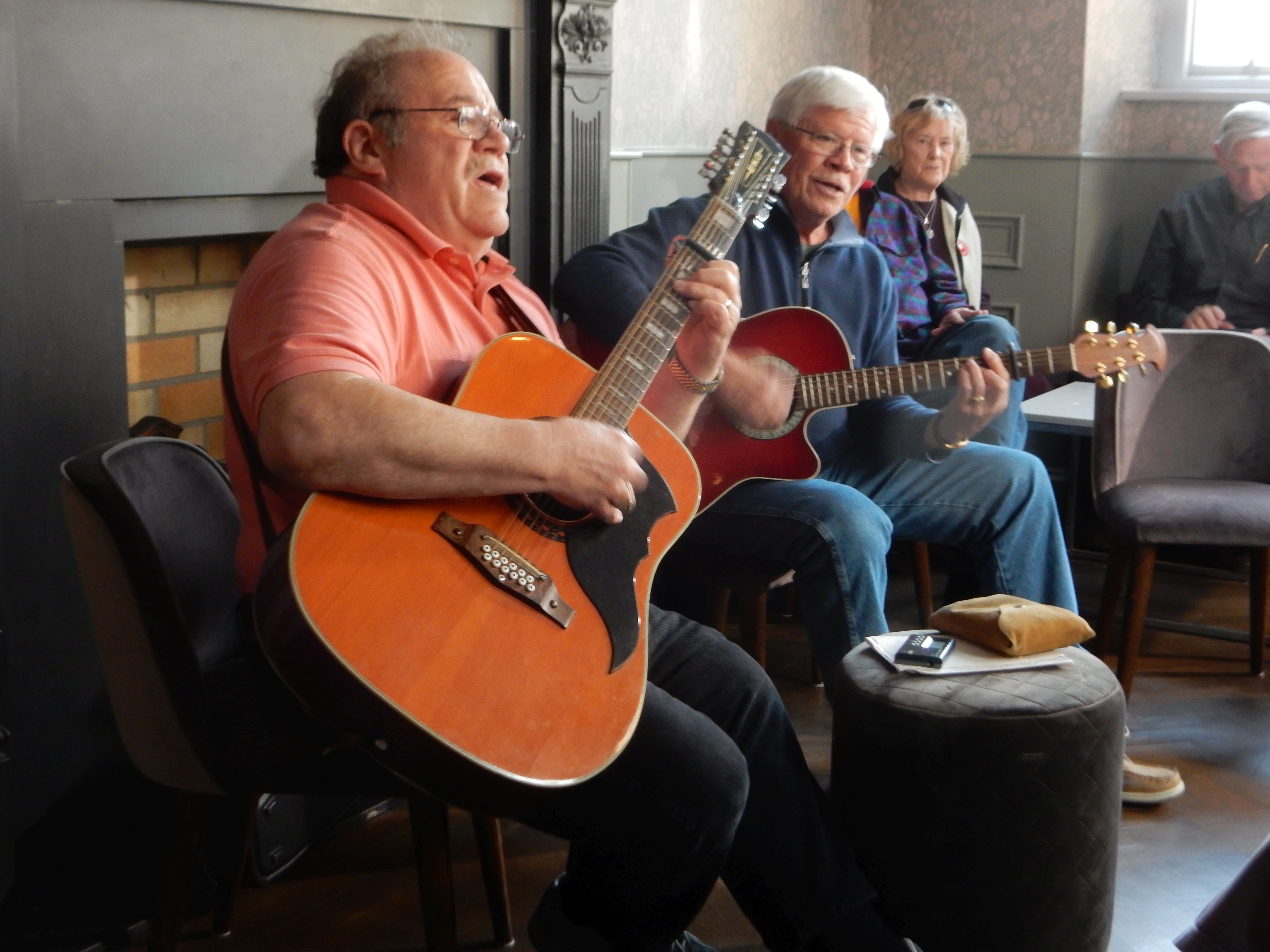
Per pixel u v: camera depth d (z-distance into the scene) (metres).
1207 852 2.16
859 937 1.59
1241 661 3.04
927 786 1.68
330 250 1.38
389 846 2.12
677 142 3.57
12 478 1.80
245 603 1.40
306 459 1.22
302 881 2.00
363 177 1.53
